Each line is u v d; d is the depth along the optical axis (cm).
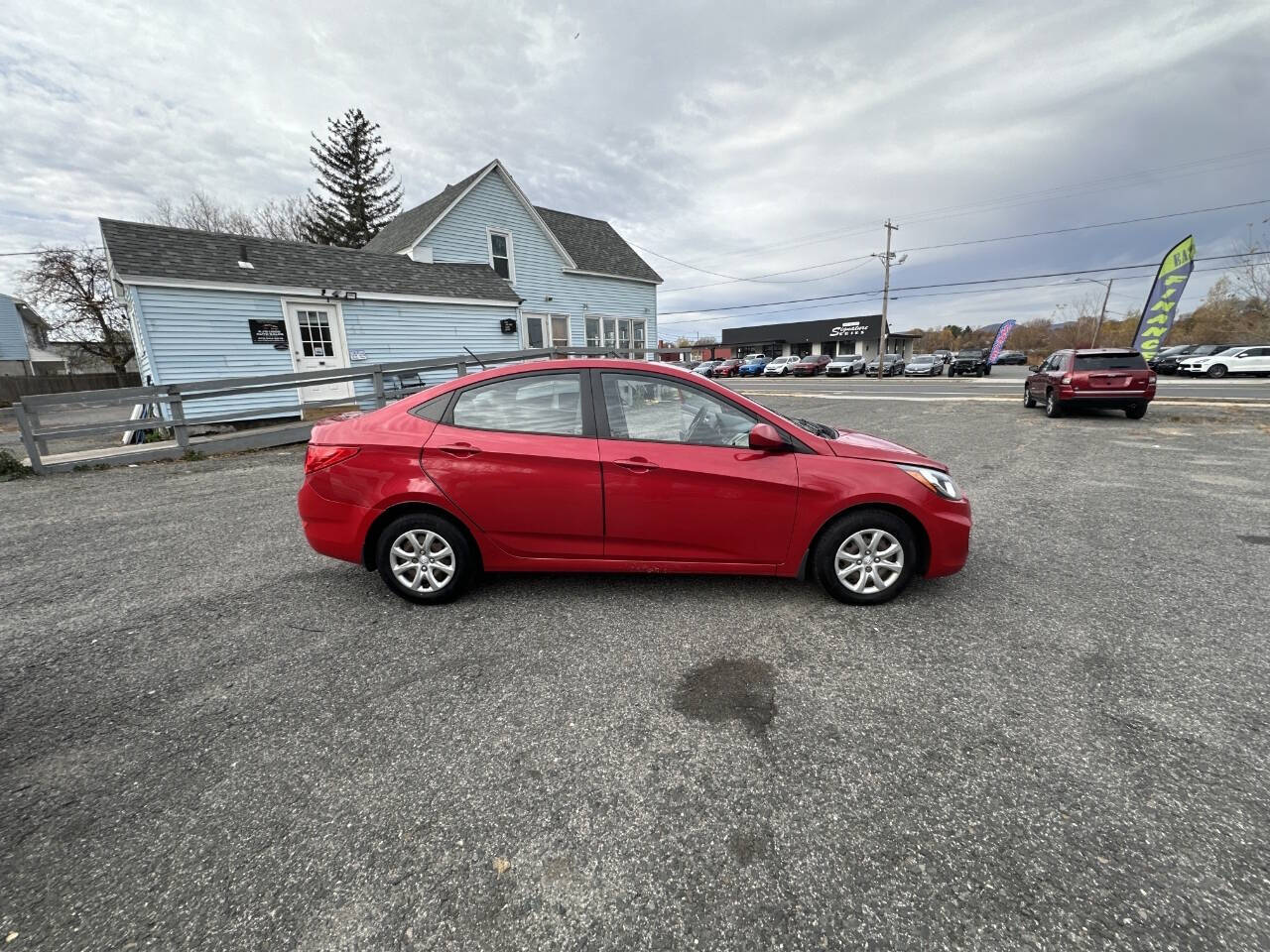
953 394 1956
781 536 312
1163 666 257
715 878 157
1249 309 3866
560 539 319
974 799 182
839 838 169
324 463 322
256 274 1112
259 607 333
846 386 2598
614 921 146
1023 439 927
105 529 485
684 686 247
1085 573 365
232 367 1090
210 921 146
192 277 1021
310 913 148
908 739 212
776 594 338
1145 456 769
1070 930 140
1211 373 2541
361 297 1240
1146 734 212
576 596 338
